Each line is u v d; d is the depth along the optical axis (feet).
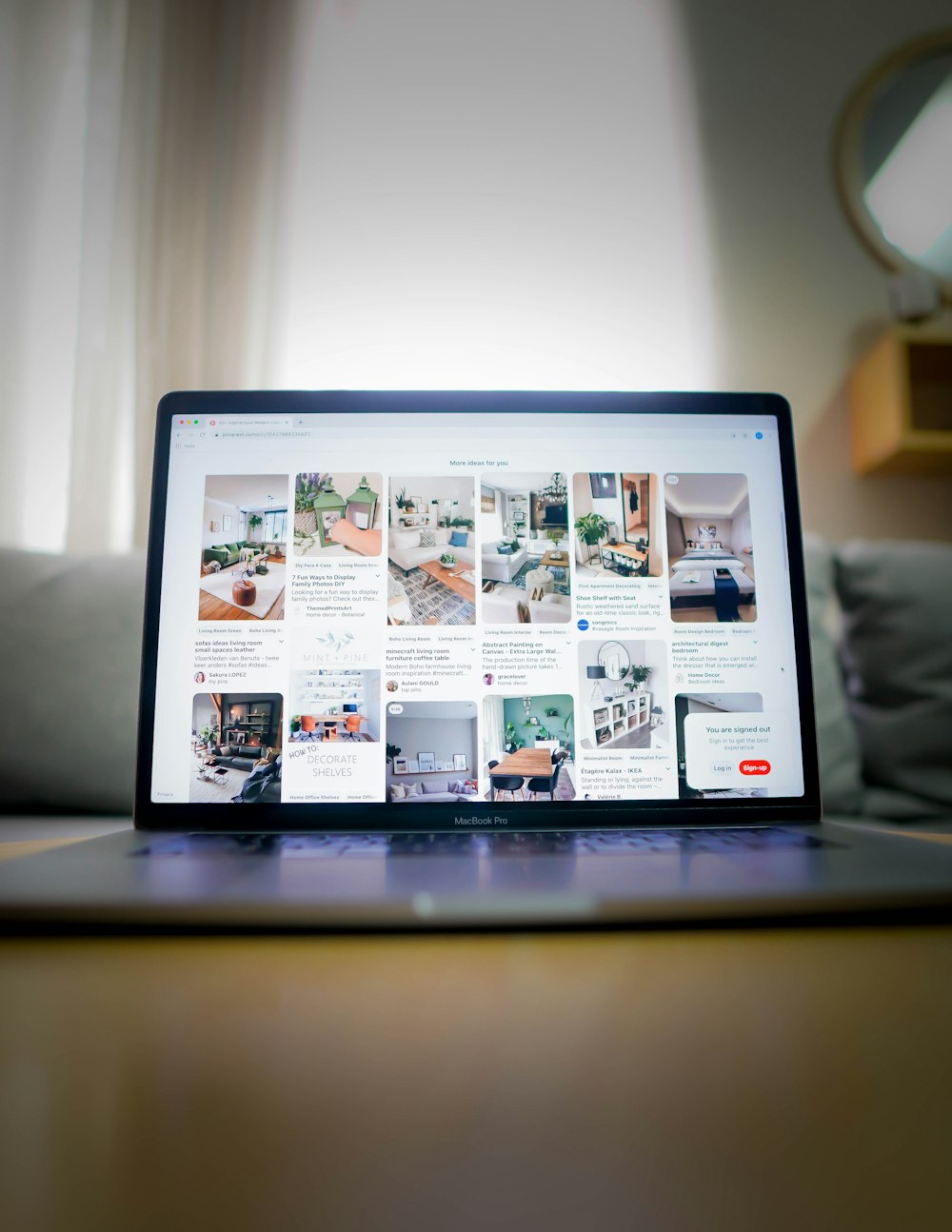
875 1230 0.41
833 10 5.29
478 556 1.73
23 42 5.11
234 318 5.08
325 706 1.63
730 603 1.73
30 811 2.73
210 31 5.28
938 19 5.23
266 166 5.21
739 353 5.18
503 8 5.36
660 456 1.80
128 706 2.77
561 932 0.89
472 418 1.80
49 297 5.05
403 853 1.22
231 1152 0.48
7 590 2.91
